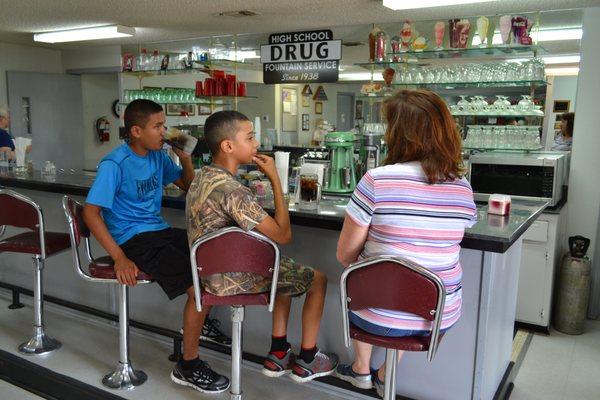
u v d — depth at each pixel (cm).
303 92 460
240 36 495
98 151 689
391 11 374
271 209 223
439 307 146
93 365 263
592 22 340
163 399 232
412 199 151
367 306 155
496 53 373
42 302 278
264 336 256
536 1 329
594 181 346
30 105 609
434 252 153
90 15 413
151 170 237
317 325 211
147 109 225
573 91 396
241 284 187
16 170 367
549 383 263
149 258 220
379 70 412
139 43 573
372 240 158
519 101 365
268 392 238
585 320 334
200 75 517
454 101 388
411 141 153
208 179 189
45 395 244
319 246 235
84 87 666
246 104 494
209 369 234
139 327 289
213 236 176
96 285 318
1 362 266
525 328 337
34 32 514
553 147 396
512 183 335
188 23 440
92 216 217
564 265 327
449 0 320
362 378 220
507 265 229
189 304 222
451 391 210
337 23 426
